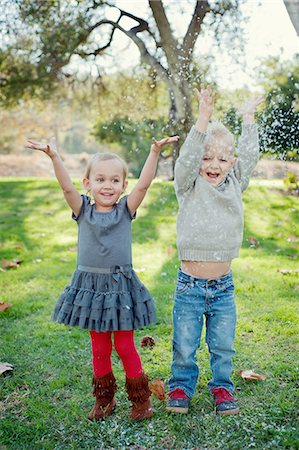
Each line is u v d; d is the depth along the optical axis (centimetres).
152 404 260
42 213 741
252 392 266
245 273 468
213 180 251
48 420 247
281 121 384
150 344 328
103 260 239
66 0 1079
